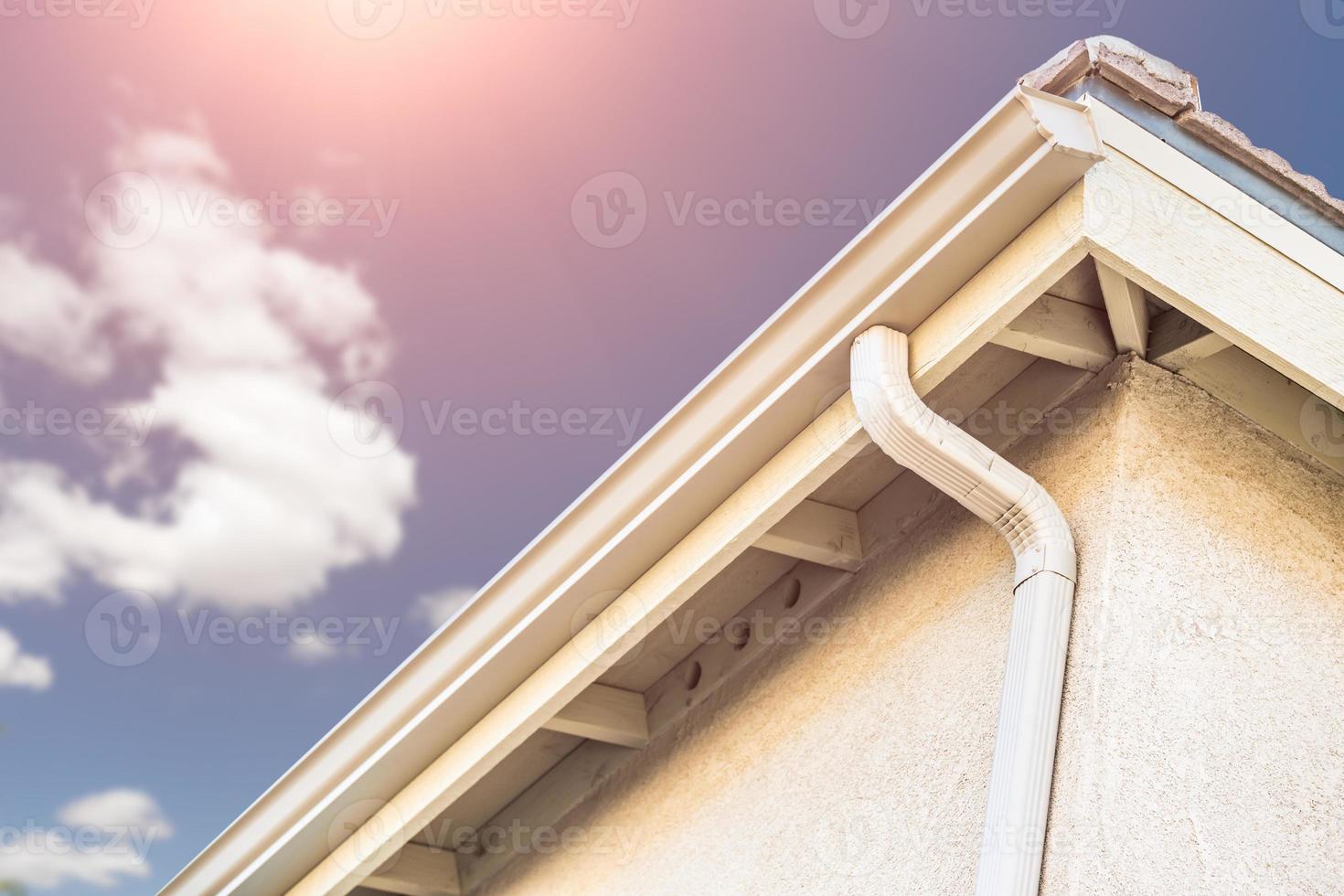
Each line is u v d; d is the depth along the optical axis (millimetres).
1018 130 2424
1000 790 2449
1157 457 2828
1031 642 2586
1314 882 2436
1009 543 2789
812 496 3475
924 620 3111
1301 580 2885
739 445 2879
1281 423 3088
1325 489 3090
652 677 4020
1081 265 2854
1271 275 2674
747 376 2836
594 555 3148
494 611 3346
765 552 3592
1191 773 2469
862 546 3504
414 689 3527
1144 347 2955
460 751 3607
